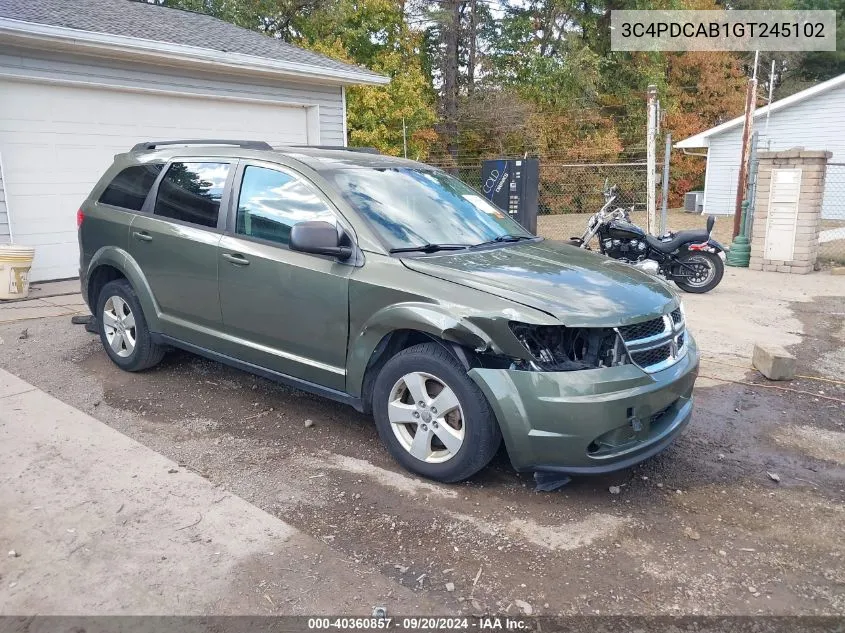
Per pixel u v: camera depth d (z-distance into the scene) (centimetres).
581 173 2225
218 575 285
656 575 296
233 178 455
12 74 822
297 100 1184
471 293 346
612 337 337
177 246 470
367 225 394
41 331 656
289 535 316
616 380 329
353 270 383
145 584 279
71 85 885
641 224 2070
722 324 746
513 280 359
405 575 290
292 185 427
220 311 453
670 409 379
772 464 412
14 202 852
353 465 392
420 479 376
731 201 2423
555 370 330
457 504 351
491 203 511
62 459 385
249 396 499
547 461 333
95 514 329
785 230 1076
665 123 2912
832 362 615
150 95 980
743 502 364
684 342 396
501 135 2642
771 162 1072
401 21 2427
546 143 2712
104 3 1171
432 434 366
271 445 417
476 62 2834
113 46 879
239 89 1089
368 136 2088
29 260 798
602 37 2998
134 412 463
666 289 396
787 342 678
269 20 2323
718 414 492
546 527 332
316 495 356
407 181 459
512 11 2933
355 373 387
